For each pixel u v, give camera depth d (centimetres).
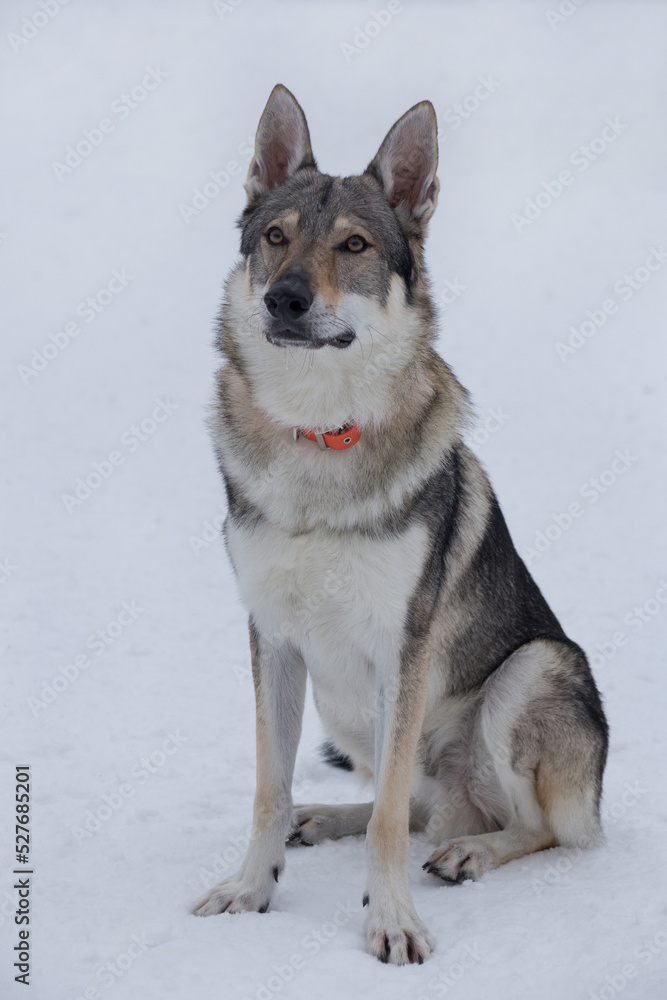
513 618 410
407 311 366
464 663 394
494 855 376
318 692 392
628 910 326
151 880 354
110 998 278
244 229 388
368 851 325
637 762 480
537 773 385
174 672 580
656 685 580
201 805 429
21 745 469
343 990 284
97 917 323
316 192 364
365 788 439
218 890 338
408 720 339
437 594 357
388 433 348
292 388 343
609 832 407
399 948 302
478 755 397
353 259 351
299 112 388
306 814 411
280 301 329
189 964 296
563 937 311
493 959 300
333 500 337
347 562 338
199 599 705
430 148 373
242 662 604
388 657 343
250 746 495
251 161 392
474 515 393
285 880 365
